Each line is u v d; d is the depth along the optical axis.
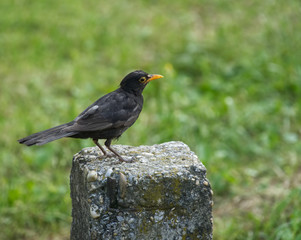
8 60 16.75
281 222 9.07
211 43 17.61
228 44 17.52
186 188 6.16
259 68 15.70
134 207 6.12
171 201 6.16
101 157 6.81
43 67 16.36
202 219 6.27
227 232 9.05
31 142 6.34
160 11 20.89
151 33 18.56
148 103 14.16
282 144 12.33
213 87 14.81
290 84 14.66
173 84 14.62
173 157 6.70
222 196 10.62
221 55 16.91
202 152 11.29
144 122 12.99
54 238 9.68
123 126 7.27
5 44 17.69
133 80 7.66
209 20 19.92
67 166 11.68
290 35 17.75
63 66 16.44
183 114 13.24
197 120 13.09
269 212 9.62
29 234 9.74
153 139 12.21
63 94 14.91
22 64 16.44
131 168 6.24
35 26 19.16
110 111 7.15
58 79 15.66
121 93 7.56
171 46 17.58
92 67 16.45
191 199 6.20
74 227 7.04
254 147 12.16
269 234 8.84
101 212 6.14
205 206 6.25
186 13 20.55
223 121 13.25
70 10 20.41
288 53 16.64
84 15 20.05
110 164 6.46
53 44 17.86
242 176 11.24
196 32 18.98
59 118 13.31
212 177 10.70
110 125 7.05
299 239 8.19
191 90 14.95
